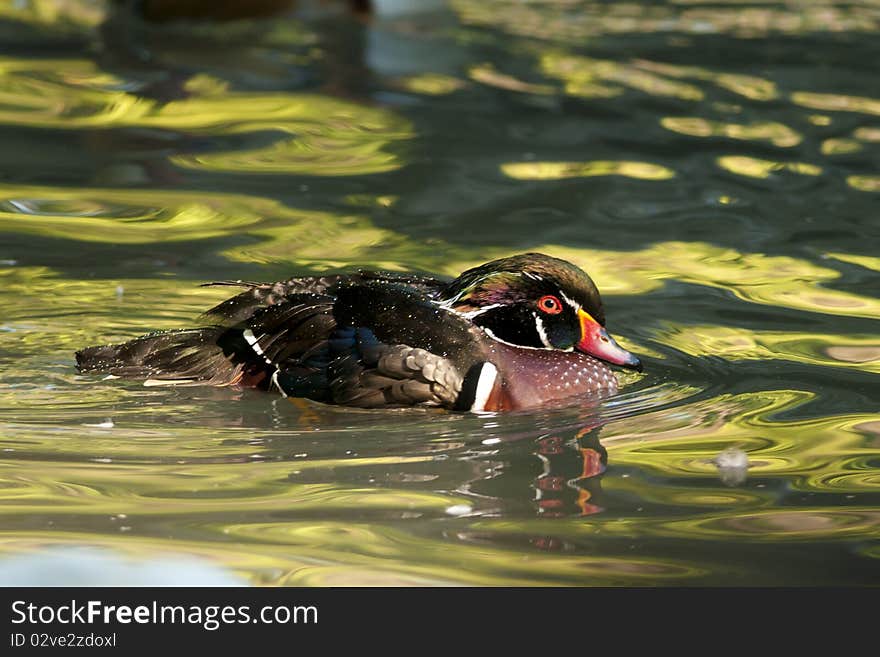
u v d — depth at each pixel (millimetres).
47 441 9789
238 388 10930
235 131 17359
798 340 12047
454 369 10469
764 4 24562
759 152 17078
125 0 22594
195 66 19906
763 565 7949
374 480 9156
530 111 18328
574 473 9328
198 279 13055
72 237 14008
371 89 19109
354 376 10492
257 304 11250
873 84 19828
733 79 19938
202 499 8789
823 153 17078
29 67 19594
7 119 17438
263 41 21062
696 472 9359
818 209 15305
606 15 23578
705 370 11461
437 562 7949
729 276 13523
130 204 14984
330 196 15344
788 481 9203
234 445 9797
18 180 15555
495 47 21281
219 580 7664
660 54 21156
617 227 14727
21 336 11758
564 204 15320
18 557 7906
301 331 10797
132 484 9023
